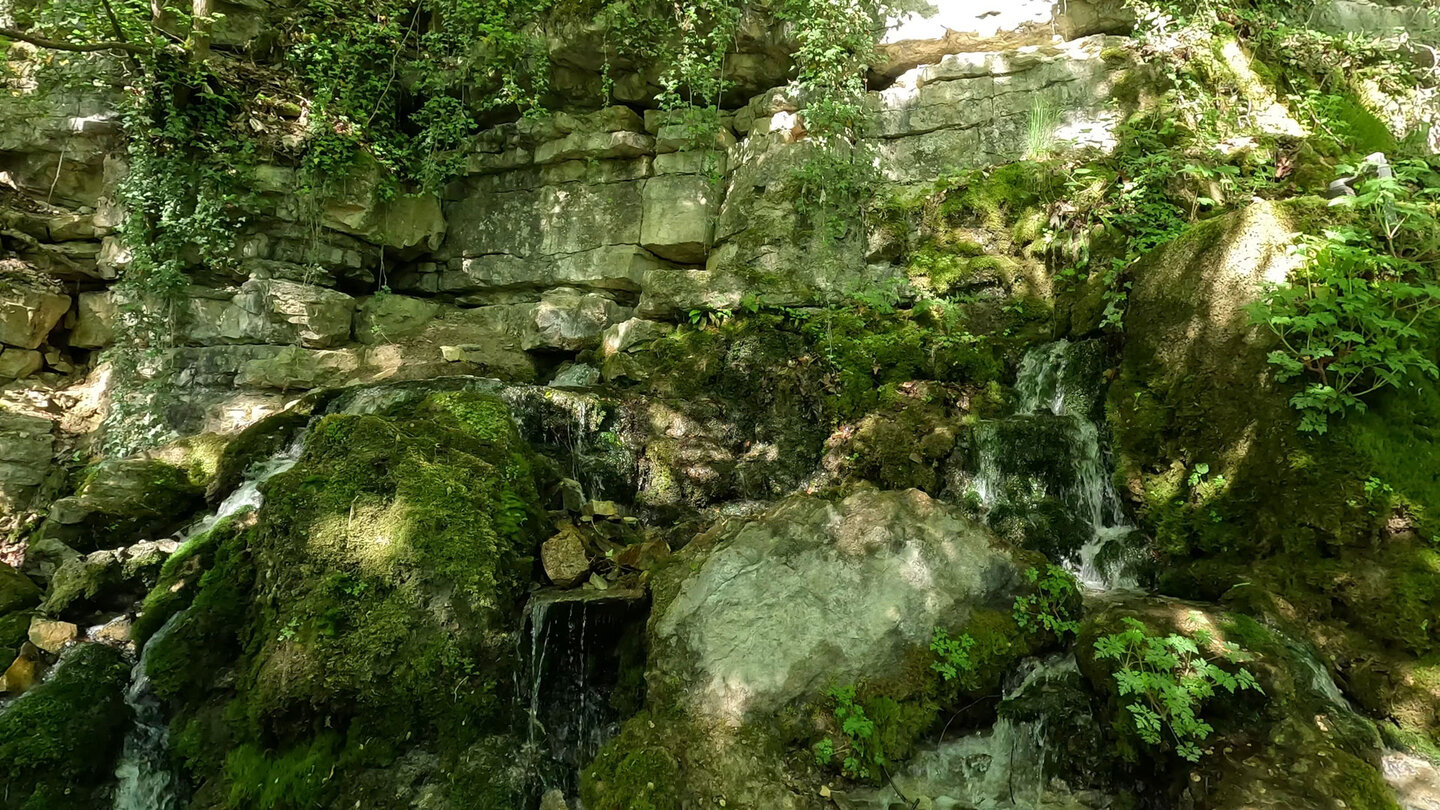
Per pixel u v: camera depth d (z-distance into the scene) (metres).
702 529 5.76
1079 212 6.39
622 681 4.37
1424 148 6.54
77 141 7.81
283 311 7.66
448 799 3.85
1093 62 7.09
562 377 7.79
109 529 5.80
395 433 4.93
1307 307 4.41
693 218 8.07
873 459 5.66
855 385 6.15
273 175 7.91
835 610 4.00
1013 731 3.71
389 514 4.48
